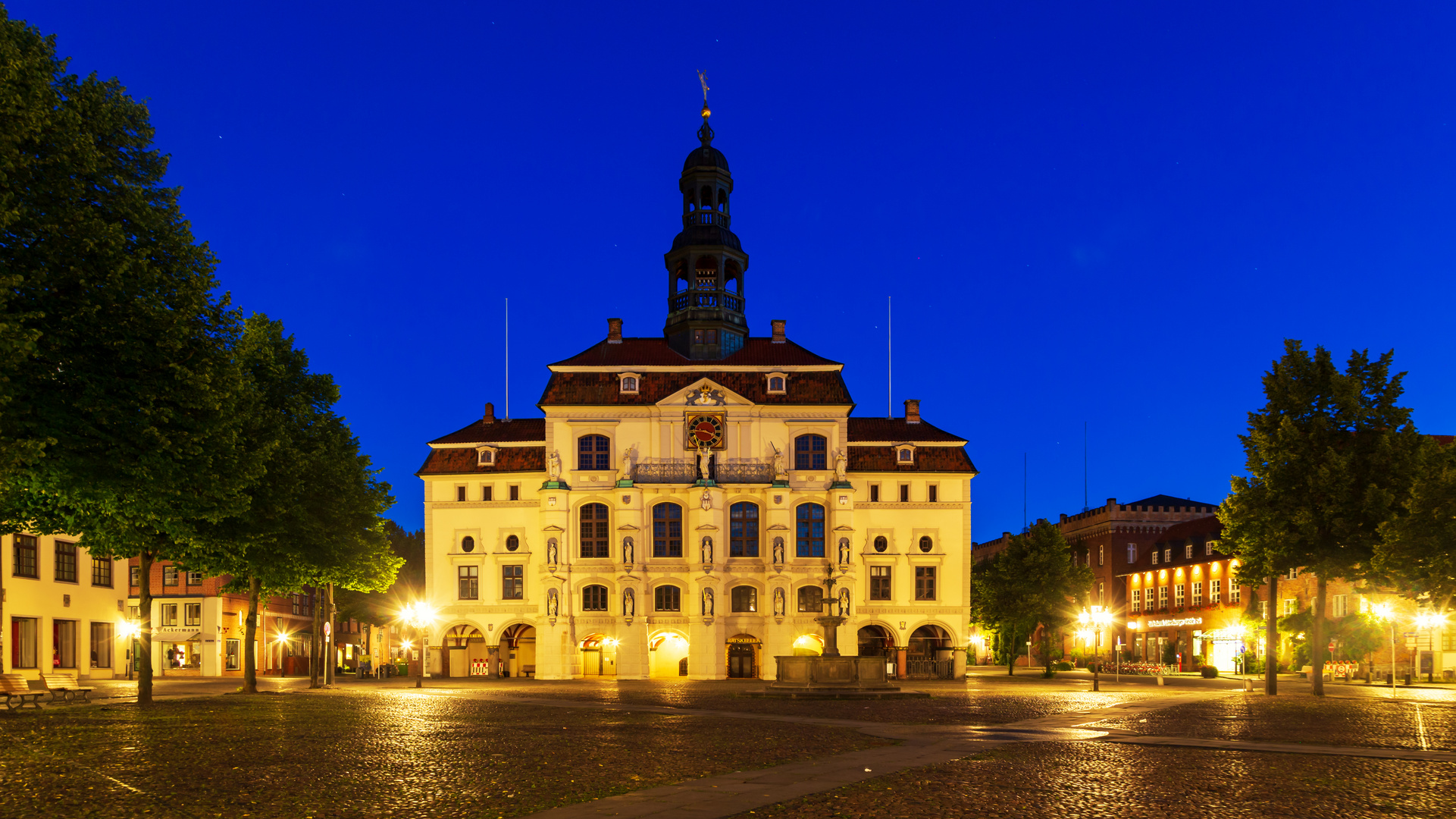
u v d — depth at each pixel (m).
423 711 36.91
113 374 27.06
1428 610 56.19
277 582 47.19
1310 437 44.38
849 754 22.92
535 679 75.94
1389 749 23.56
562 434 79.12
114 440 26.73
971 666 125.25
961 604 78.12
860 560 78.62
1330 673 73.56
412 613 71.81
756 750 23.72
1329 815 15.23
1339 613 78.69
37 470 26.30
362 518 54.41
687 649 81.31
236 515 33.38
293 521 46.72
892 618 78.00
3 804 15.64
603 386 80.44
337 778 18.50
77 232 26.02
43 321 25.47
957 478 79.44
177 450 27.72
